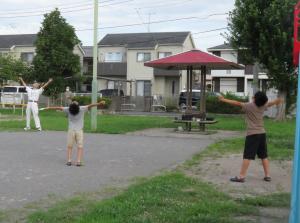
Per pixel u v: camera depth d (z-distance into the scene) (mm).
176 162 11781
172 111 42938
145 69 53969
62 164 11242
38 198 7750
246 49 25750
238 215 6898
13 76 39188
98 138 16953
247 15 24719
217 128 21922
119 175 9914
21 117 28375
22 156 12453
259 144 9477
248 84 56750
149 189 8211
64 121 24688
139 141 16188
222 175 10102
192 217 6547
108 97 40656
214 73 58562
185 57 19172
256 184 9227
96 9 19844
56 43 39438
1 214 6758
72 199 7602
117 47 56000
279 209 7293
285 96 26578
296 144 5398
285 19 24203
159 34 56188
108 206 6953
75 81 42219
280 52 24641
